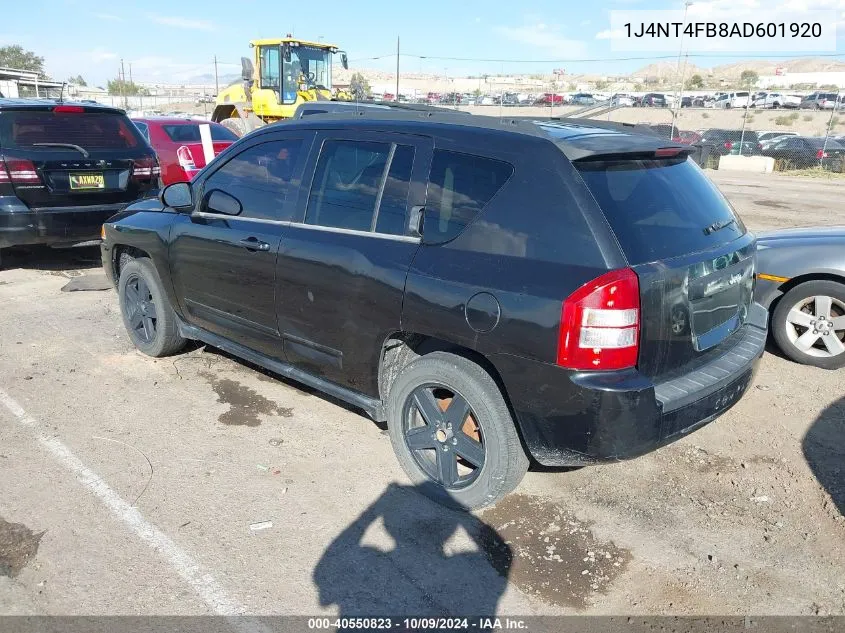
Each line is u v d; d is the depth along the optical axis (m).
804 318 5.20
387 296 3.32
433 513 3.36
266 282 3.95
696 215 3.28
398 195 3.41
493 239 3.02
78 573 2.85
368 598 2.78
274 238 3.88
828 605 2.80
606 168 3.03
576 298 2.72
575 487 3.61
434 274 3.14
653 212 3.04
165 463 3.72
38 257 8.52
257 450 3.90
